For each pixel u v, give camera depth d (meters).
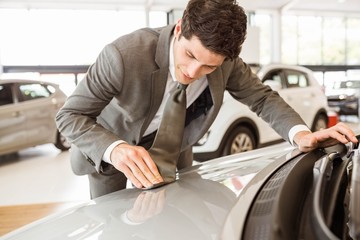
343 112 8.64
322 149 0.93
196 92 1.13
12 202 3.08
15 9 9.50
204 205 0.74
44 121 5.07
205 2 0.76
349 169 0.76
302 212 0.56
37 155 5.26
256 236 0.48
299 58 12.53
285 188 0.60
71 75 9.97
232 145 3.40
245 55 8.13
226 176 0.91
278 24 11.69
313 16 12.39
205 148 3.30
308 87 4.81
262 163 0.99
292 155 0.90
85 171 1.25
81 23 9.93
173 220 0.68
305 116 4.62
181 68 0.89
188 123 1.20
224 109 3.34
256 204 0.58
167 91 1.09
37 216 2.68
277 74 4.41
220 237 0.52
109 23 10.21
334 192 0.62
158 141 0.98
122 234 0.65
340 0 10.94
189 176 0.96
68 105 1.00
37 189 3.48
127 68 0.95
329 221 0.53
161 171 0.91
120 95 1.02
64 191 3.39
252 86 1.25
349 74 12.69
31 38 9.62
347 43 12.87
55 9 9.71
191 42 0.79
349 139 0.95
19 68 9.66
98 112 1.03
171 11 10.52
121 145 0.90
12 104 4.72
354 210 0.51
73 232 0.70
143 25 10.53
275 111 1.18
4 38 9.48
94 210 0.80
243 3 10.73
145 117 1.08
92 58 10.06
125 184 1.33
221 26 0.75
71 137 0.97
